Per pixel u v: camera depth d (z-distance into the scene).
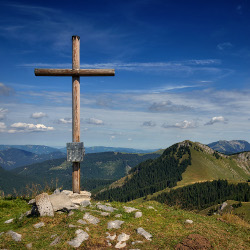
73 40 12.19
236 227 11.00
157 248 8.04
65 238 8.34
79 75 12.28
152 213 11.70
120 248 8.05
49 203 10.53
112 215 10.73
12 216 11.66
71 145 11.95
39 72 12.01
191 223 10.58
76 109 12.27
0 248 7.68
